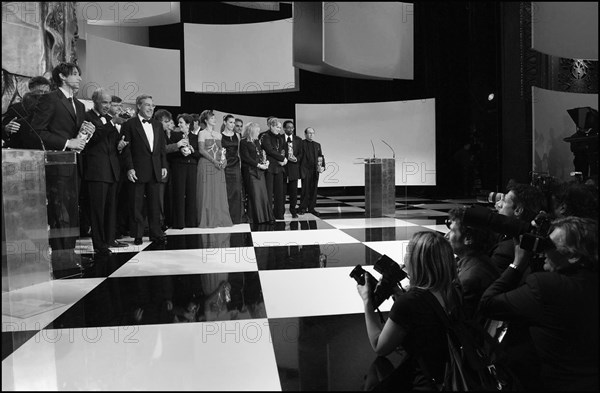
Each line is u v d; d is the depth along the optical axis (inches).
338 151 437.1
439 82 414.6
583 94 203.0
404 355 83.4
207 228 258.5
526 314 60.2
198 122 266.5
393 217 297.7
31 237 130.6
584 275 58.6
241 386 71.9
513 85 171.8
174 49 382.0
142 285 134.0
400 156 430.0
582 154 100.8
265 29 382.9
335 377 74.9
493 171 300.4
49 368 78.9
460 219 80.1
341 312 108.2
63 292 127.1
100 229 179.8
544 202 86.5
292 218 302.0
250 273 147.8
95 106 176.2
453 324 66.8
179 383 72.9
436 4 403.5
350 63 310.7
